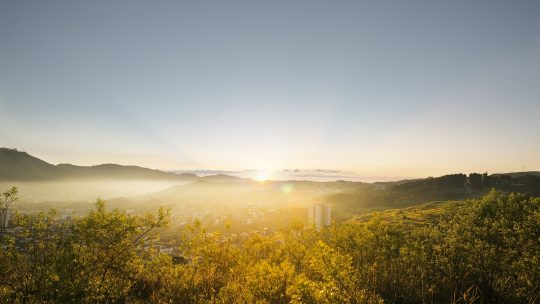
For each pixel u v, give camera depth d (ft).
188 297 34.19
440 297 30.12
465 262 34.22
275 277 31.04
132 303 32.71
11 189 28.02
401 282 33.19
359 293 26.86
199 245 41.09
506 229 36.58
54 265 24.57
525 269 30.07
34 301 23.82
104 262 28.63
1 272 24.62
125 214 30.45
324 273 26.04
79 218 29.14
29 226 27.63
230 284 33.58
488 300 30.50
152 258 37.29
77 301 24.61
